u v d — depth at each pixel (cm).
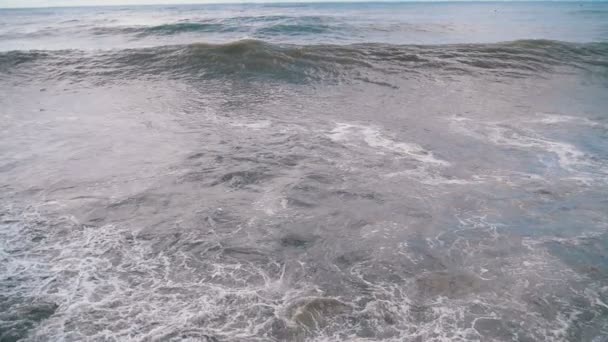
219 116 814
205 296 334
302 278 358
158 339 289
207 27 2122
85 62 1209
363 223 447
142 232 425
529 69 1193
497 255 393
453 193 516
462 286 349
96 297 331
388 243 412
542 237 425
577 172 580
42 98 939
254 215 459
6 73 1122
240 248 401
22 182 534
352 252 396
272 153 630
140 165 585
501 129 751
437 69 1184
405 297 335
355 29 2248
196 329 299
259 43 1311
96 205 478
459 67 1198
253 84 1057
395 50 1346
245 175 555
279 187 524
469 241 416
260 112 841
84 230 429
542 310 322
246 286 346
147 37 1919
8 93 973
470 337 294
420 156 629
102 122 776
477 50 1353
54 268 368
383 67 1193
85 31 2122
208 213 461
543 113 847
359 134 717
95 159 606
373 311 318
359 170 577
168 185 526
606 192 521
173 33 2016
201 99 934
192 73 1138
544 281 357
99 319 307
